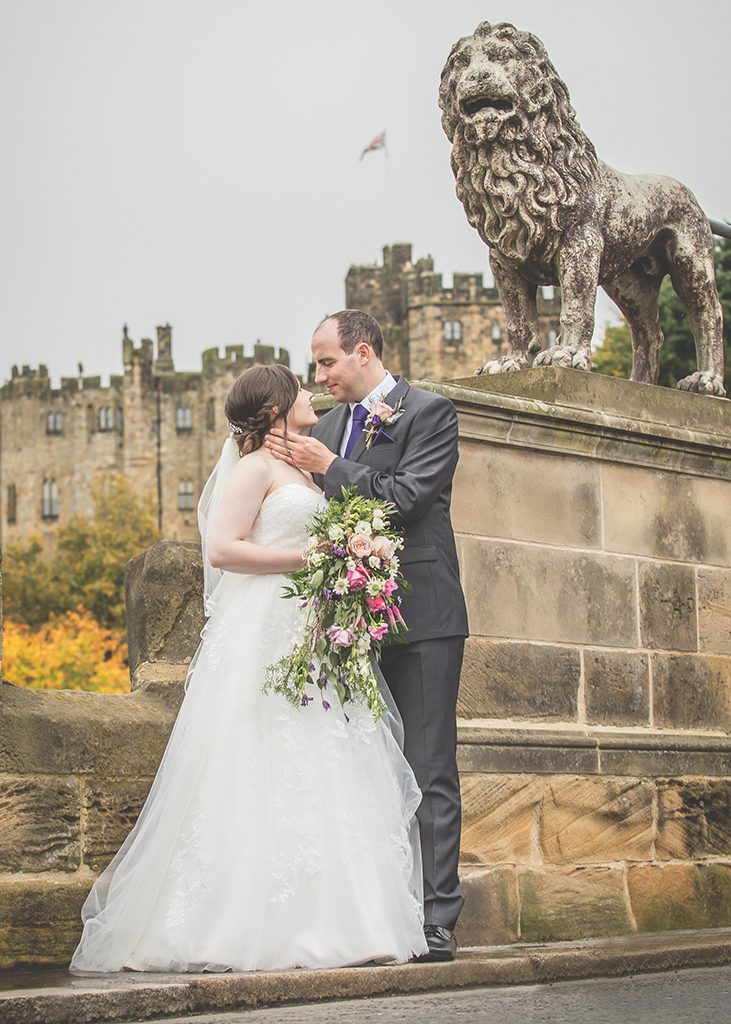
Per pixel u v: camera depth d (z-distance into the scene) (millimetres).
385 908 5258
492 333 84375
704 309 8039
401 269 87188
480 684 6707
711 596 7695
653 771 7172
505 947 6363
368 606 5398
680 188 7973
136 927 5234
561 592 7051
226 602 5535
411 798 5445
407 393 5738
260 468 5539
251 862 5180
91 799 5688
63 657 52625
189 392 101250
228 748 5270
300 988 4859
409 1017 4562
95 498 91812
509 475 6914
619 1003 4973
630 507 7395
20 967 5402
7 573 82125
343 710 5383
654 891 7125
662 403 7578
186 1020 4504
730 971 5984
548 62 7254
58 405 104312
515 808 6664
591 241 7312
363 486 5469
